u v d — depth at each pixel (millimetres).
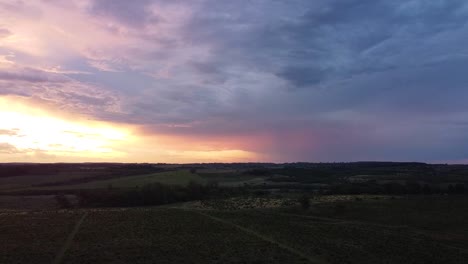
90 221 87500
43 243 63406
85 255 55438
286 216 104188
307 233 76562
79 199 143500
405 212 108812
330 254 58469
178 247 61250
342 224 92688
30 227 78750
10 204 137750
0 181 188625
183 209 118250
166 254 56719
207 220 91000
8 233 72000
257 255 56656
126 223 84688
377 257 58531
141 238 68312
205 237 69938
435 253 63375
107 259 53438
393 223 97375
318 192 161125
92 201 142500
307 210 114438
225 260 53594
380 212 109312
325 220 100688
